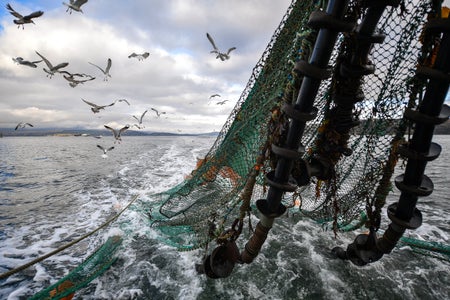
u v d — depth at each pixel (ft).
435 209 37.55
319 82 6.96
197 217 21.07
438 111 7.70
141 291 19.57
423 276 21.50
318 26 6.42
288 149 7.85
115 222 31.48
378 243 11.64
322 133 9.86
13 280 20.97
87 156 110.73
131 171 65.67
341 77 8.89
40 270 22.36
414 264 23.06
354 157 13.46
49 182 55.16
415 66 8.43
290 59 8.73
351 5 7.66
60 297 17.76
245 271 21.81
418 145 8.39
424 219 33.71
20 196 44.06
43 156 112.57
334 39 6.45
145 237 27.20
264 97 11.47
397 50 8.75
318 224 30.27
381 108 10.00
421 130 8.22
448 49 7.00
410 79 8.53
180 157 97.25
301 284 20.48
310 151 10.55
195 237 25.85
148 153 117.50
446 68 7.12
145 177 57.47
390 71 9.19
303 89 7.13
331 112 9.54
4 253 24.94
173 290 19.63
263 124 11.91
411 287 20.33
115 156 107.65
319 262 23.18
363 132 11.52
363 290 20.01
